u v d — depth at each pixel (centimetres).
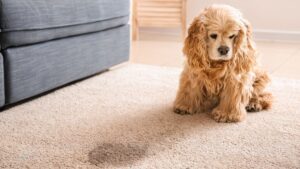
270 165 100
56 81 158
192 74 137
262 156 105
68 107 144
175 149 109
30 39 140
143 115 137
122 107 146
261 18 328
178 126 127
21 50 138
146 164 100
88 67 179
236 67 133
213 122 132
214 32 129
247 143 114
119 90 169
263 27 329
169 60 241
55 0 150
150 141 114
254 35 331
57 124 127
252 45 137
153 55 258
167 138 117
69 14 157
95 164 99
